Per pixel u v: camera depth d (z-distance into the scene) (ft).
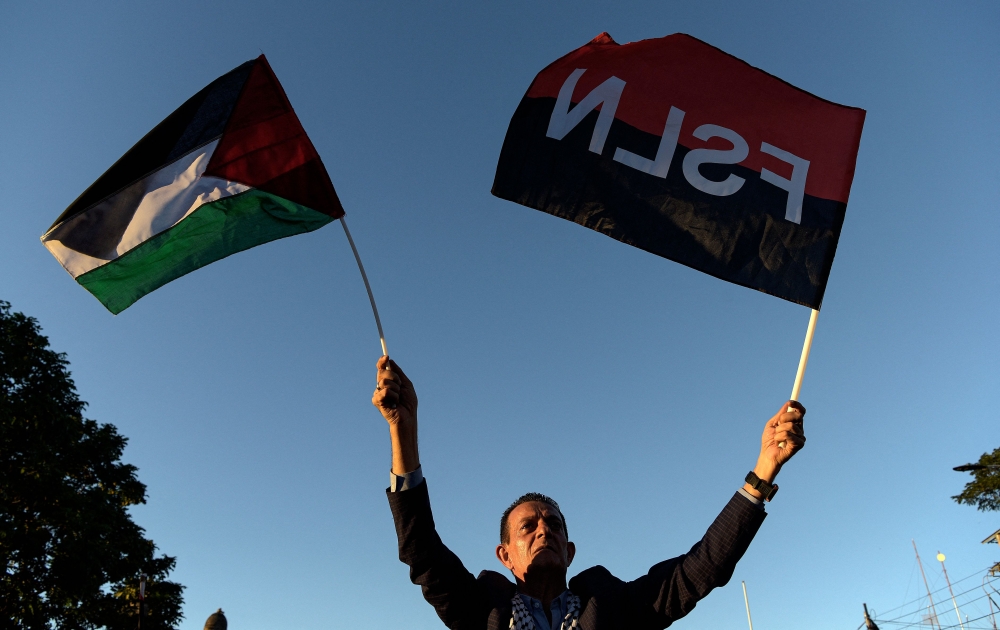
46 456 68.28
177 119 20.48
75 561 67.46
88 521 69.15
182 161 19.98
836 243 17.84
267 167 19.77
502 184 18.45
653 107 19.11
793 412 14.37
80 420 75.20
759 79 19.47
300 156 19.94
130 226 19.44
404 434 13.91
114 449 76.33
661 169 18.54
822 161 18.70
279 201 19.56
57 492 68.59
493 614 13.57
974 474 93.15
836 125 19.06
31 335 73.20
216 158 19.86
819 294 17.34
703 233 17.98
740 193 18.34
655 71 19.45
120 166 20.02
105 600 72.28
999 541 93.04
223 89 20.63
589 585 14.15
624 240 17.95
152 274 19.48
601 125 18.89
